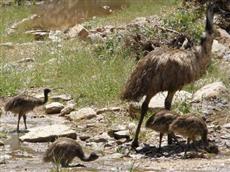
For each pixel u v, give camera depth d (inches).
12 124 613.9
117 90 676.7
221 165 451.5
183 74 511.8
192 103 618.5
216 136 540.4
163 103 597.0
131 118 601.3
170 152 502.6
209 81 681.6
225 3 903.1
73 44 908.0
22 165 462.6
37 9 1359.5
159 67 508.7
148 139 538.9
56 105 655.1
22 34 1039.6
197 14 888.9
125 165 461.4
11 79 745.6
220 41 845.8
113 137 553.3
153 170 438.9
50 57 848.9
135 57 793.6
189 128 486.9
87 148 526.6
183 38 807.1
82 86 703.7
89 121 608.4
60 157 453.4
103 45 837.8
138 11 1145.4
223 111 601.3
